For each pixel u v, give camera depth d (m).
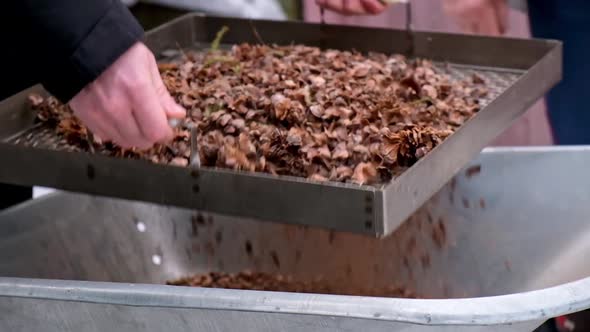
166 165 1.61
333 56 2.00
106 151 1.75
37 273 1.84
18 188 2.06
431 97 1.84
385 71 1.93
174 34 2.15
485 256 1.85
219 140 1.71
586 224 1.81
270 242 1.93
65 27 1.53
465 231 1.87
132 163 1.63
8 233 1.83
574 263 1.78
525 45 1.99
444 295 1.87
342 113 1.74
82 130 1.78
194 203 1.61
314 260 1.92
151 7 2.95
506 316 1.47
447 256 1.87
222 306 1.49
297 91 1.79
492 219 1.86
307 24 2.12
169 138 1.59
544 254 1.82
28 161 1.69
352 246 1.90
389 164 1.63
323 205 1.53
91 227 1.90
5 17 1.55
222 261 1.96
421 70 1.94
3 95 1.94
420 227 1.87
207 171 1.59
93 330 1.57
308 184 1.54
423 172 1.57
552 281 1.78
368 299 1.48
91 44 1.54
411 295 1.88
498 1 2.46
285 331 1.51
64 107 1.86
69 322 1.57
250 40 2.16
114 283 1.54
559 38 2.41
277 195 1.56
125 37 1.54
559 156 1.84
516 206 1.85
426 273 1.88
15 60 1.88
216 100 1.80
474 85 1.94
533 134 2.63
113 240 1.92
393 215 1.52
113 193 1.65
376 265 1.90
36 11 1.53
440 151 1.61
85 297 1.53
